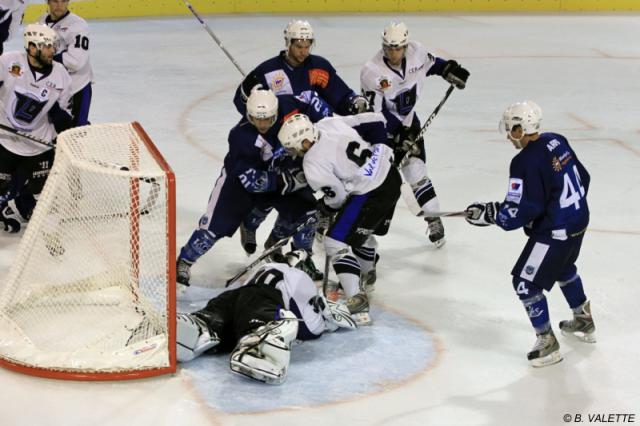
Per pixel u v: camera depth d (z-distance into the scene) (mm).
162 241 15383
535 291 13305
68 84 18438
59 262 14742
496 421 11938
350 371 13211
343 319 14445
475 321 15055
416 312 15398
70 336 13688
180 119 28891
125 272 14852
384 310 15484
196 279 16797
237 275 15562
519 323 15000
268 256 16922
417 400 12430
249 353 12531
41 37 17500
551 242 13125
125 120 28578
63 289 14672
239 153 15273
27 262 14305
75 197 14562
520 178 12891
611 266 17359
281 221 16641
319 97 17047
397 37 17156
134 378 12773
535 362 13406
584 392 12734
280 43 42281
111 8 49312
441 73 18484
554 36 45656
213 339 13344
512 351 13977
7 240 18547
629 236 18984
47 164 18625
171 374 12969
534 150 12867
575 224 13141
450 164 24422
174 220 12602
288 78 17156
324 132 14391
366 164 14508
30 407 12078
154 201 15320
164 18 49594
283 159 15602
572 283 13906
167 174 12594
